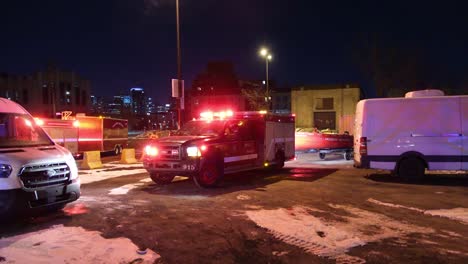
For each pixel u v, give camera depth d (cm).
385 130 1200
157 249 574
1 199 661
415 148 1176
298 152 2225
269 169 1525
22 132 805
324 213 790
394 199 930
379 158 1204
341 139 2050
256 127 1332
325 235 641
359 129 1241
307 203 889
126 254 550
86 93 7081
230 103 6556
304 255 552
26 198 686
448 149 1158
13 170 677
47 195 722
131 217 761
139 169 1647
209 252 564
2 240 612
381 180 1241
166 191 1061
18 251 561
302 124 5600
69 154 810
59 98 6475
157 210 821
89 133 2480
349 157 2056
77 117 2402
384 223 713
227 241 613
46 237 628
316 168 1616
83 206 862
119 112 10669
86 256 541
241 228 683
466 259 534
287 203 890
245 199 940
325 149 2052
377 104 1209
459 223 715
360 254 555
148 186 1154
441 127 1163
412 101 1184
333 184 1166
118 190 1080
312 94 5544
